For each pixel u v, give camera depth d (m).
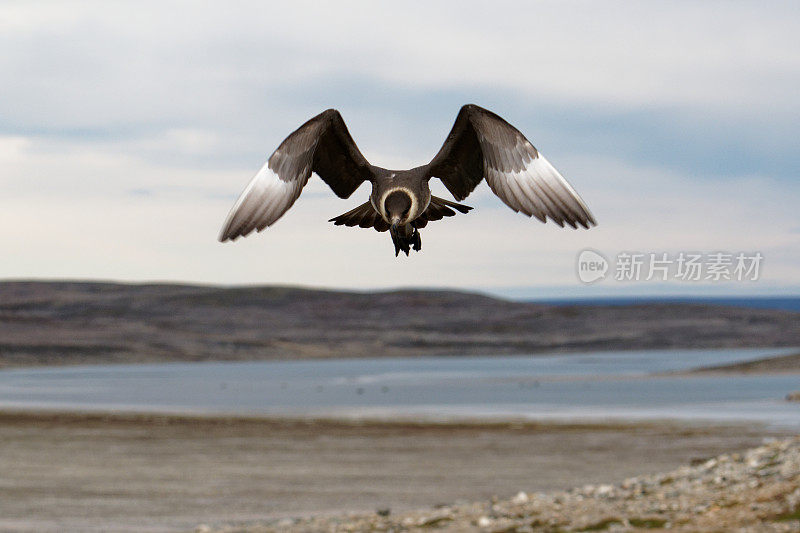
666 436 39.59
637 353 172.00
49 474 31.20
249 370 127.31
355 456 35.03
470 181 3.87
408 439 40.34
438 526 20.06
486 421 47.78
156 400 68.25
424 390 76.00
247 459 34.59
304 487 28.20
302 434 42.91
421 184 3.88
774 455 21.77
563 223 3.47
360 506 25.06
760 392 63.81
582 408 54.50
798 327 198.62
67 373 121.62
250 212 3.54
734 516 17.88
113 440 41.00
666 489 20.70
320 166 3.96
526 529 18.94
